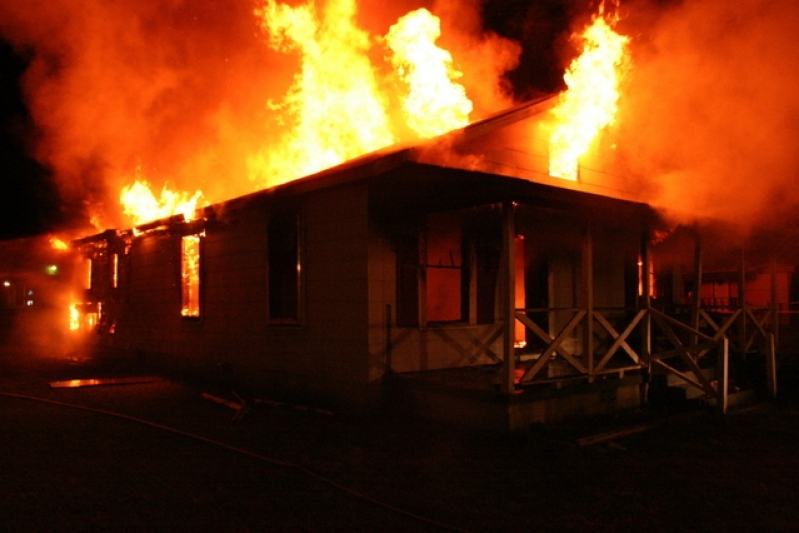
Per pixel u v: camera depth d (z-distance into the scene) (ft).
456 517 16.66
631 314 39.86
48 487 18.80
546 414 26.78
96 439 24.81
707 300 66.85
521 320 25.81
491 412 25.61
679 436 25.73
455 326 32.50
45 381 40.70
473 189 26.55
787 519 16.72
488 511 17.11
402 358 30.32
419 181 28.73
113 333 52.60
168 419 28.78
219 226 39.70
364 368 29.14
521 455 22.59
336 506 17.39
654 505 17.66
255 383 36.11
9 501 17.56
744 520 16.63
